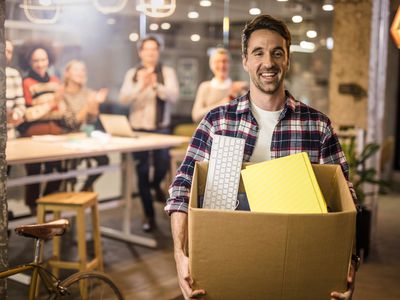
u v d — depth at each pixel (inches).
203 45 335.0
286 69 69.8
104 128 207.3
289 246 54.3
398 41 104.5
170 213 68.8
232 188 67.0
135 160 207.0
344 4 205.9
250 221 54.2
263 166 65.4
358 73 205.3
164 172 228.4
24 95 190.7
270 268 55.2
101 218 227.8
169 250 187.0
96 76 334.6
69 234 194.4
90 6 234.5
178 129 266.5
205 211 54.7
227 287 56.6
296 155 64.8
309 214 53.4
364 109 204.8
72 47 226.1
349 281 59.4
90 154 163.0
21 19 201.2
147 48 218.7
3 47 93.5
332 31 217.9
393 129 313.1
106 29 306.8
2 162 94.7
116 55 333.1
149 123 222.8
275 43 68.1
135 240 194.4
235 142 68.5
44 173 186.9
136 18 312.0
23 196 187.6
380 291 154.8
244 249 55.0
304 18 235.6
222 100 235.3
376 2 183.5
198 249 55.8
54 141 183.8
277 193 62.9
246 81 311.1
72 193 155.0
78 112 211.5
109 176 289.1
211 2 261.6
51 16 193.8
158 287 152.3
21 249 182.1
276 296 56.4
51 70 201.5
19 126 191.3
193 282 56.9
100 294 131.8
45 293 145.9
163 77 224.1
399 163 315.3
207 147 73.0
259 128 72.1
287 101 72.1
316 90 281.6
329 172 67.4
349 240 54.6
